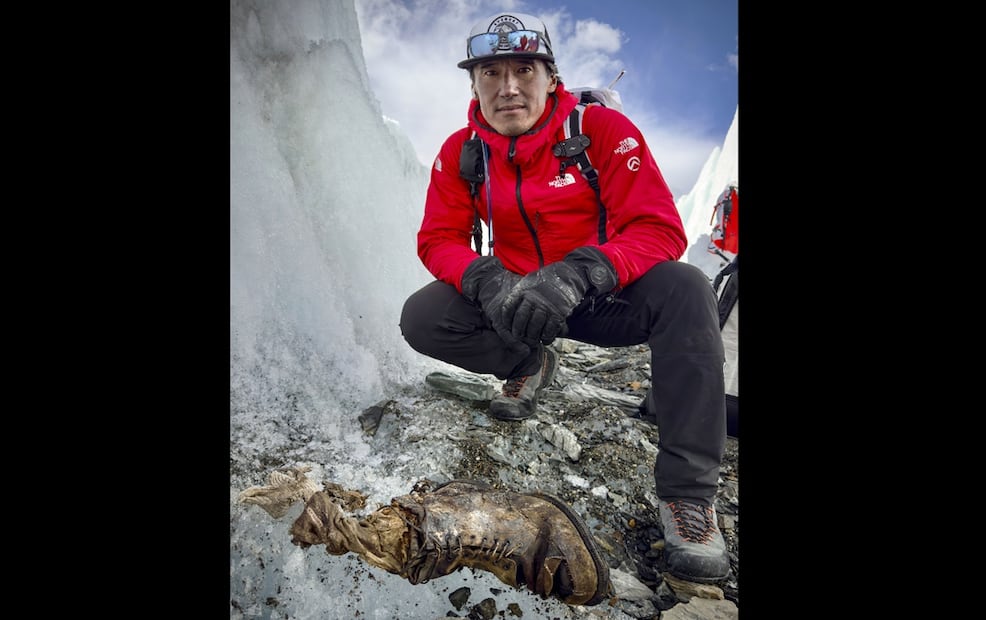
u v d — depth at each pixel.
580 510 1.22
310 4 1.63
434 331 1.38
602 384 1.57
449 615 1.09
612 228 1.31
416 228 1.80
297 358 1.46
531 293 1.17
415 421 1.39
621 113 1.26
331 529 1.10
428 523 1.08
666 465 1.17
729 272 1.35
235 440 1.32
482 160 1.33
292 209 1.55
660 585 1.13
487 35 1.20
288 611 1.11
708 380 1.14
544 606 1.09
